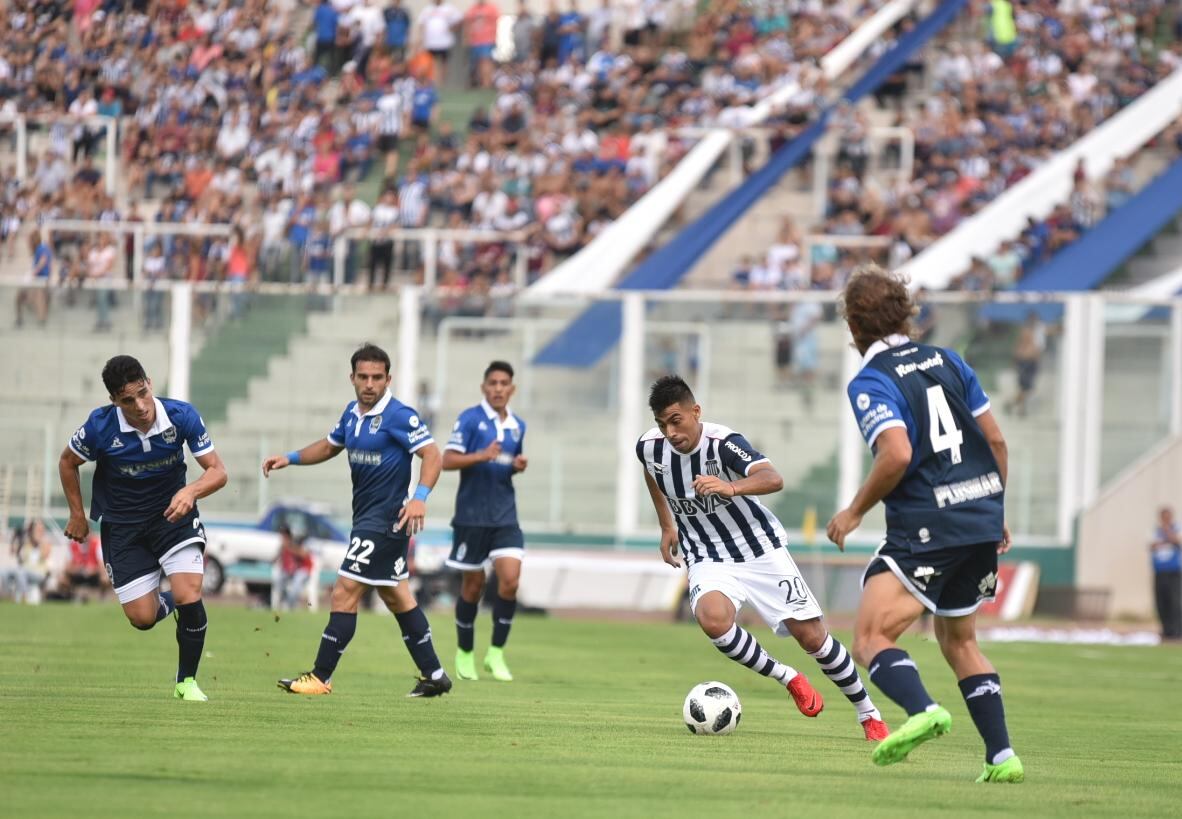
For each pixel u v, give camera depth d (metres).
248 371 86.88
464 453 42.28
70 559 78.62
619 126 111.69
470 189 102.00
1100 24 124.44
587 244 102.19
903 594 22.33
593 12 119.50
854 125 105.50
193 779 21.31
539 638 61.44
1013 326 87.50
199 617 31.27
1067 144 114.31
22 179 103.69
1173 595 78.31
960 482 22.27
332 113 109.19
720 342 85.94
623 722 31.45
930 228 103.06
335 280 95.44
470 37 117.88
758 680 44.88
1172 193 104.31
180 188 105.31
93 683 35.38
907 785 23.06
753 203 103.88
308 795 20.31
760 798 21.31
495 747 26.19
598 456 85.69
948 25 120.38
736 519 29.66
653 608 84.19
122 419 29.69
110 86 108.75
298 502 85.56
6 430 86.00
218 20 112.25
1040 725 35.56
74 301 86.88
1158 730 35.06
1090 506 87.31
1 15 111.00
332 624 34.12
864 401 22.16
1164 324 87.62
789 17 123.19
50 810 18.72
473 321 85.94
